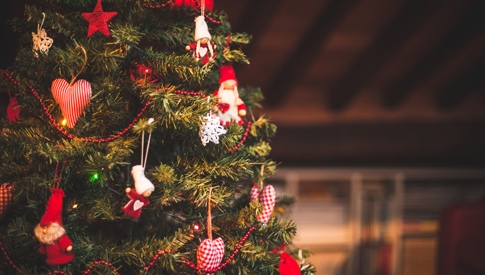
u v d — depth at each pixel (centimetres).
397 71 443
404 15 369
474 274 331
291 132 450
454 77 457
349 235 434
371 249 431
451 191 460
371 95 472
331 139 453
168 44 200
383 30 397
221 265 192
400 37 379
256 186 208
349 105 467
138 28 191
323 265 433
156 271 192
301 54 395
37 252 190
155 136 198
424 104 479
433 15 388
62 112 187
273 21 382
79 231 194
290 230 199
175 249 189
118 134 188
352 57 424
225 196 194
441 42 405
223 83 200
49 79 191
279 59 420
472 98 483
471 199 462
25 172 190
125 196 192
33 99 192
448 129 473
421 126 472
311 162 452
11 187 192
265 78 441
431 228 448
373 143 457
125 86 193
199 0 196
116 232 202
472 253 331
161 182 188
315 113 464
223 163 195
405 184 456
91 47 186
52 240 180
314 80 455
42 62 186
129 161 198
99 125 192
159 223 205
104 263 187
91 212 190
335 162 456
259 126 209
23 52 190
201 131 190
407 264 443
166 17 199
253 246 195
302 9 372
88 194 194
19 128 193
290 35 396
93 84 189
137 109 197
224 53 201
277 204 221
